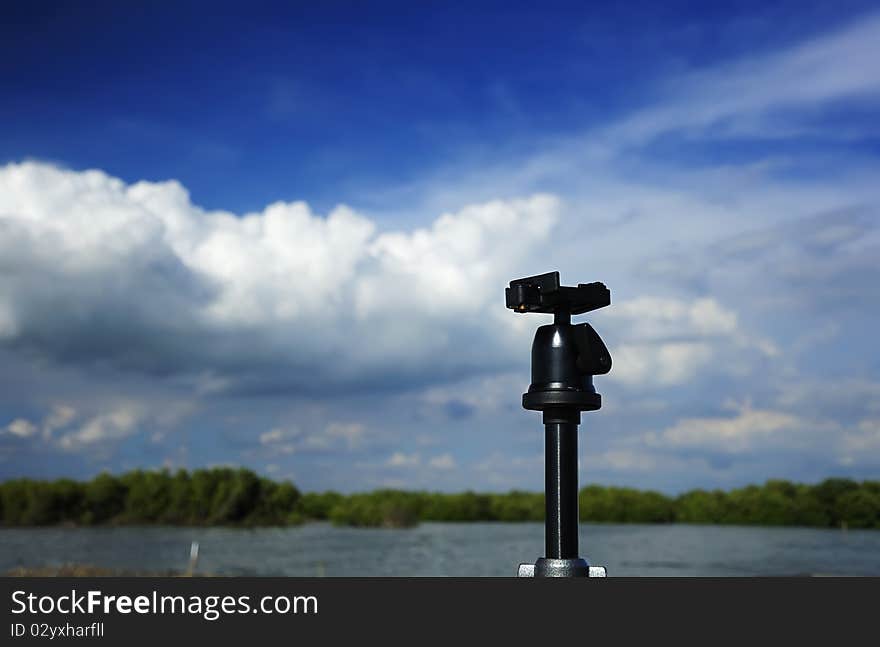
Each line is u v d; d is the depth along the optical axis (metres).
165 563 21.50
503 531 41.00
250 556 24.83
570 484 0.90
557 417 0.91
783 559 24.36
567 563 0.90
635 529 43.22
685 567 21.92
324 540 32.75
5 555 23.42
